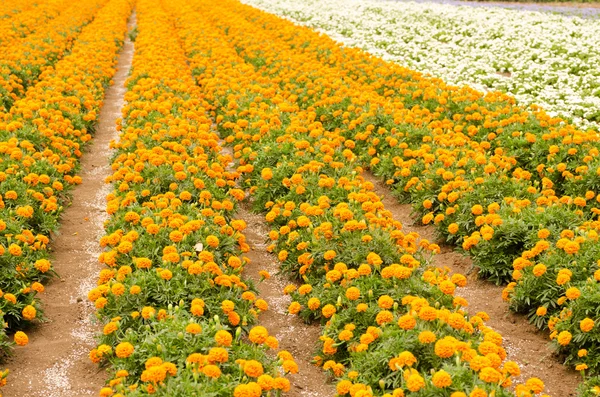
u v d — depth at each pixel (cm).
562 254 704
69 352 643
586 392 555
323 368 608
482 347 506
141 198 895
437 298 628
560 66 1781
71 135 1172
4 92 1409
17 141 995
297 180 888
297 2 3316
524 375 617
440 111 1294
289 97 1406
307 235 771
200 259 671
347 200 870
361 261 704
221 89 1461
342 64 1741
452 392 466
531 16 2584
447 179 945
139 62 1727
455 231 827
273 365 541
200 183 874
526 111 1269
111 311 630
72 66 1658
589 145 1028
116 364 552
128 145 1088
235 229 777
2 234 743
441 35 2266
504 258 784
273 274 811
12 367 613
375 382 520
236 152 1070
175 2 3322
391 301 584
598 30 2239
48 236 876
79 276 806
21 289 662
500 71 1841
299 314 711
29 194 863
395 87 1495
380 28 2462
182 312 590
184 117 1209
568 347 630
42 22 2531
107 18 2786
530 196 905
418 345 527
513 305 714
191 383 486
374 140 1103
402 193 1042
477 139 1194
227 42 2172
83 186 1123
